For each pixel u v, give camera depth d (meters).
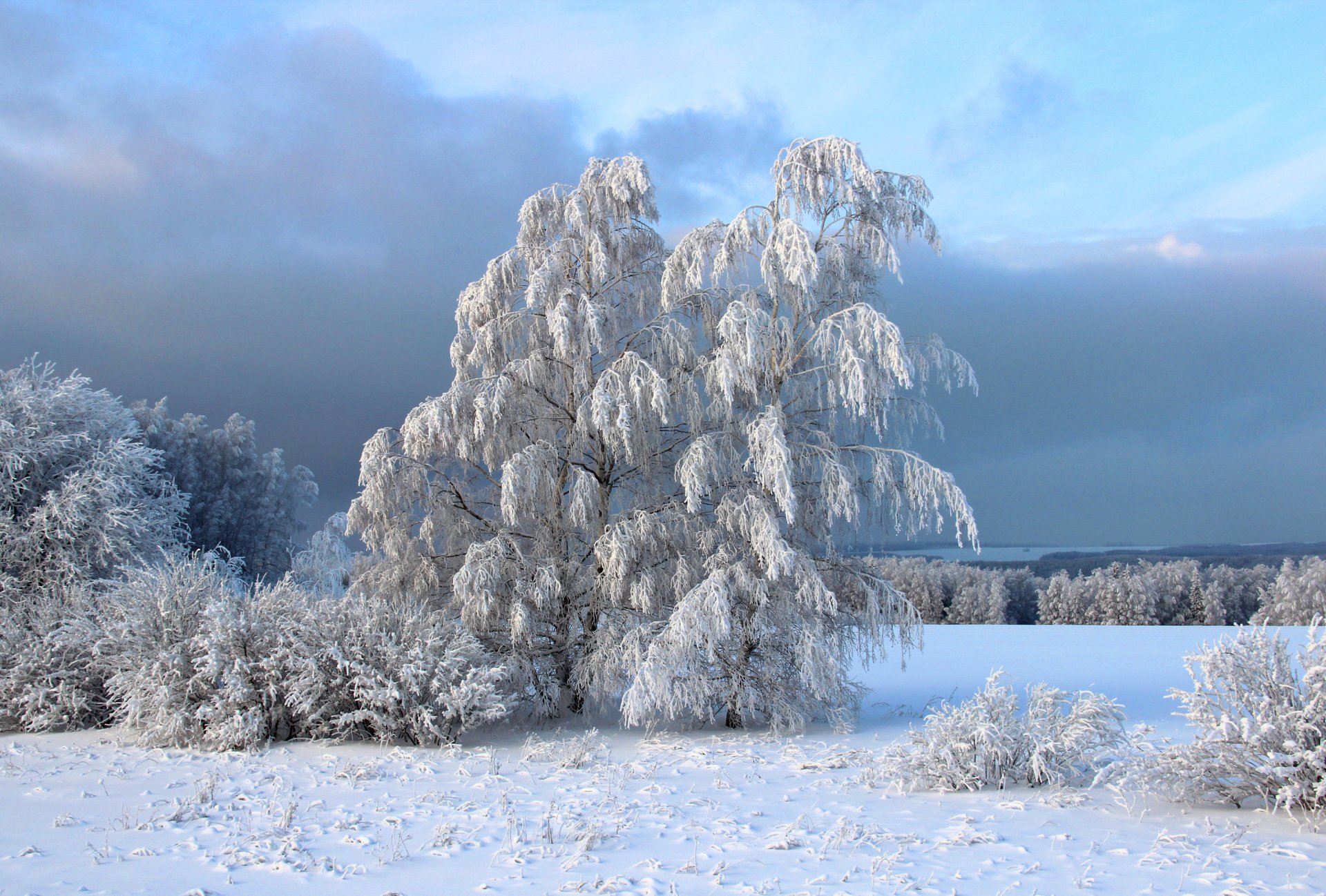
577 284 13.42
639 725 12.62
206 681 10.93
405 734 11.08
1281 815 6.86
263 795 8.00
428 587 12.93
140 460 18.17
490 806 7.40
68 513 15.77
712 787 8.37
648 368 12.12
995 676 8.82
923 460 11.93
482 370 13.42
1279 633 7.22
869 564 12.98
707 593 11.04
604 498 13.40
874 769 8.66
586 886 5.25
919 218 12.70
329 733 11.13
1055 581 72.12
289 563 32.62
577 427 12.74
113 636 11.99
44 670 12.31
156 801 7.70
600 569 12.73
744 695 12.05
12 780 8.75
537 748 10.41
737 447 12.77
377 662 11.06
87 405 18.11
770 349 12.83
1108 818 6.95
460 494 13.39
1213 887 5.12
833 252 12.53
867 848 6.09
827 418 13.11
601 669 11.88
